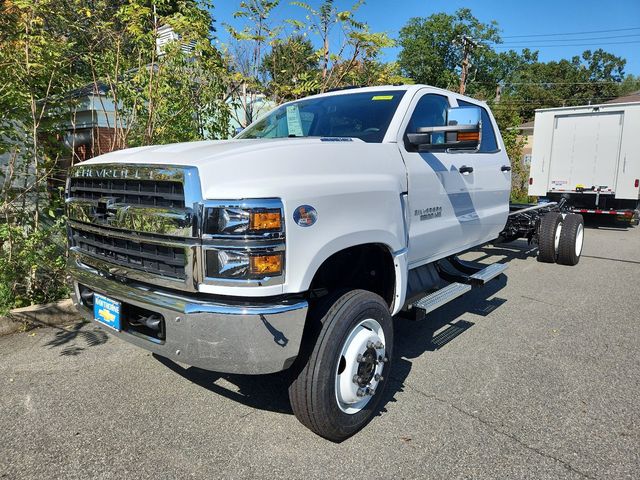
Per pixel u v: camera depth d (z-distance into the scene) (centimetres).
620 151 1252
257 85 760
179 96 633
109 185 295
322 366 275
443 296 408
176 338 259
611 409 340
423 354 436
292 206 256
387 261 347
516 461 282
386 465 278
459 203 454
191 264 249
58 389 359
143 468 273
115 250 291
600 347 453
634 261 855
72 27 579
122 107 629
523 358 427
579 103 5906
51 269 515
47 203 537
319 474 270
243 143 307
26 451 286
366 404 314
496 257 880
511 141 2000
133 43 625
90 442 296
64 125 579
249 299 250
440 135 391
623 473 273
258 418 326
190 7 632
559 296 627
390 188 334
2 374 382
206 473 269
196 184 246
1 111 492
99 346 438
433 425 319
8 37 491
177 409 335
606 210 1280
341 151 312
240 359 249
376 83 861
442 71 4588
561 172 1352
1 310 458
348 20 761
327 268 341
